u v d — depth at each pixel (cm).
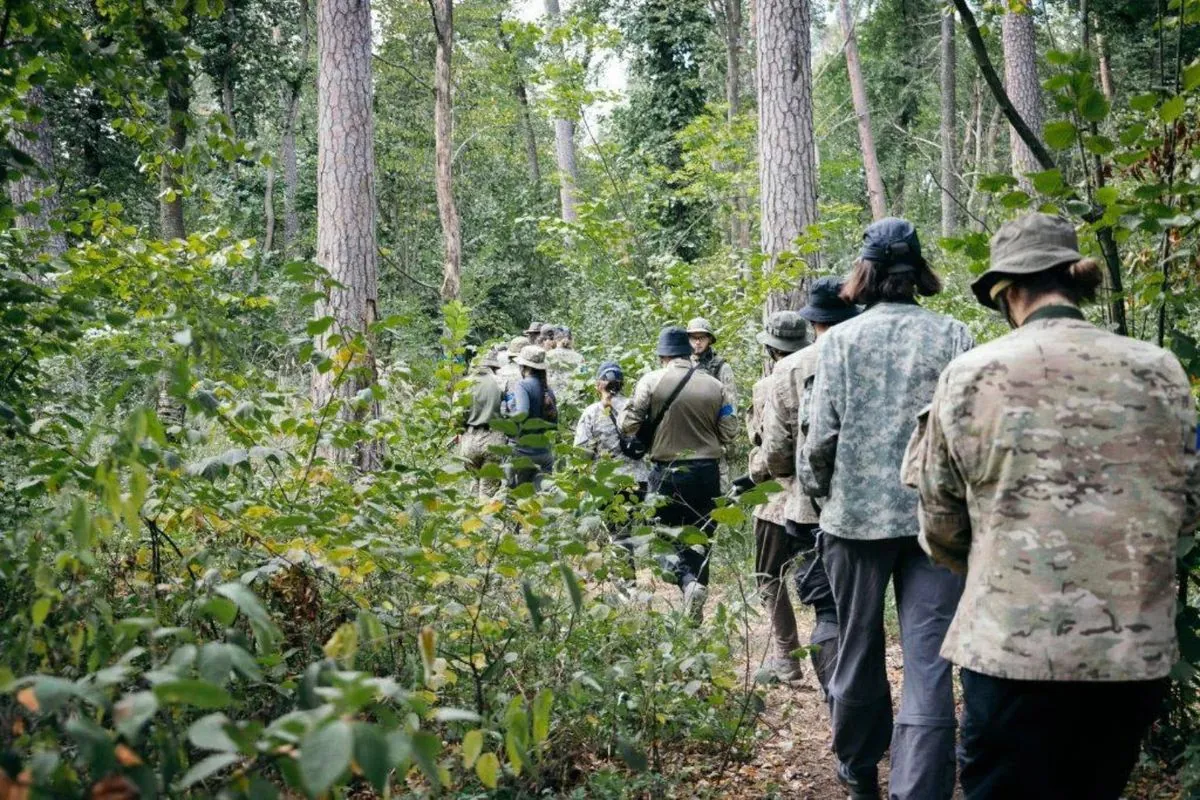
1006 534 241
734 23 2130
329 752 148
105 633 242
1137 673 230
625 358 953
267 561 388
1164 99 362
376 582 416
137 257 491
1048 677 232
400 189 3322
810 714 513
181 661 176
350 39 1018
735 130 1662
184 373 283
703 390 650
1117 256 391
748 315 1068
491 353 1002
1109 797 252
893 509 344
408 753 159
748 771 431
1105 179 409
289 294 887
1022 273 262
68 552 226
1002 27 1655
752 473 523
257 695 340
